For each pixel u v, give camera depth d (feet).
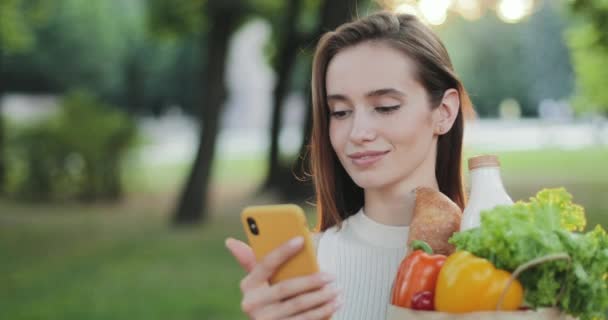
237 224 46.55
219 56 47.78
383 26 5.97
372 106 5.87
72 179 62.49
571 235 5.00
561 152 97.09
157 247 39.37
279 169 58.29
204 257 35.68
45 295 28.86
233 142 136.77
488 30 134.10
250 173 83.10
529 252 4.83
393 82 5.81
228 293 27.63
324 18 37.24
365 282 6.18
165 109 118.21
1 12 52.75
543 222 5.02
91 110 62.64
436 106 6.02
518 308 4.87
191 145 126.31
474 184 5.58
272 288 5.00
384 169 5.88
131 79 109.09
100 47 99.60
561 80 139.44
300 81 87.76
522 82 140.97
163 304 26.17
